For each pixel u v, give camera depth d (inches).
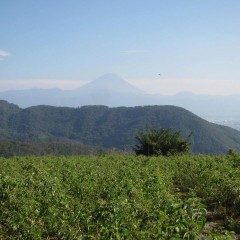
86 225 350.6
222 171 706.8
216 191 561.9
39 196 478.6
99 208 363.6
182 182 713.6
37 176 671.1
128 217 338.0
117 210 343.9
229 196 536.7
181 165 905.5
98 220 350.9
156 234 271.7
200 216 276.8
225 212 498.9
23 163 999.0
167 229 267.7
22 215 404.2
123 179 592.4
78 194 540.7
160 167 881.5
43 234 383.9
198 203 311.0
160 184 549.0
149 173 727.7
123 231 291.1
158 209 341.7
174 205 297.4
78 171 766.5
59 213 405.1
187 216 283.4
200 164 856.3
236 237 422.3
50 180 572.7
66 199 463.8
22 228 378.6
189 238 253.4
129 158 1173.1
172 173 775.7
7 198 481.1
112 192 495.2
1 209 449.1
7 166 905.5
